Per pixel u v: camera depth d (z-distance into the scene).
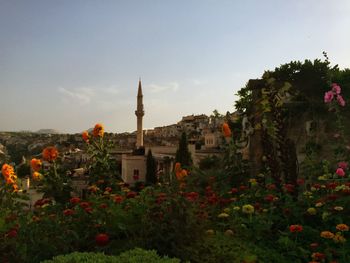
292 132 13.69
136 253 4.48
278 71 13.09
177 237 5.75
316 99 13.09
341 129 10.34
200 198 7.84
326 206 7.01
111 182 9.48
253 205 7.45
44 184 8.51
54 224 5.91
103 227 6.25
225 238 6.12
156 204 6.39
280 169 8.13
